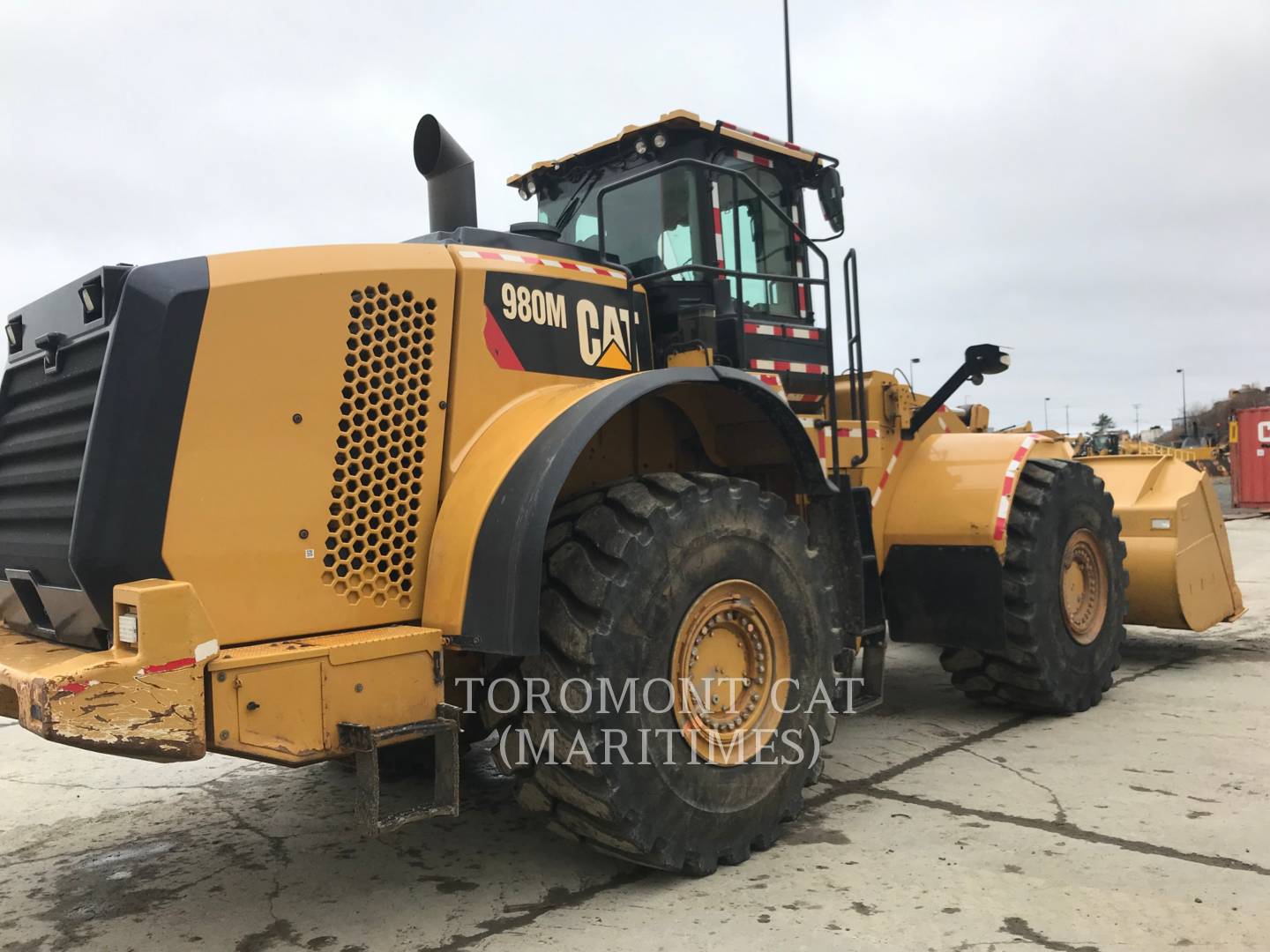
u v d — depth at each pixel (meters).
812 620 3.24
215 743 2.22
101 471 2.32
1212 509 5.95
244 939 2.61
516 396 2.98
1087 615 4.86
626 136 4.09
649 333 3.54
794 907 2.61
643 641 2.69
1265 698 4.88
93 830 3.55
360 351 2.65
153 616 2.16
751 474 3.91
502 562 2.52
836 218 4.61
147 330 2.37
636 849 2.68
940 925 2.48
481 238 3.12
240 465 2.46
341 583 2.61
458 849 3.21
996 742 4.20
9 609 3.03
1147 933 2.40
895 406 4.56
